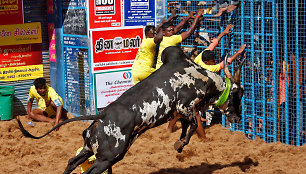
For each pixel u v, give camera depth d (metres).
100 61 9.36
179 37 8.72
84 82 9.80
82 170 6.39
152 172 7.06
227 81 6.70
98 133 5.62
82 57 9.74
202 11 8.72
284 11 7.90
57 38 10.41
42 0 10.64
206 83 6.39
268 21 8.36
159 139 8.72
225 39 8.90
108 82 9.51
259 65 8.48
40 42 10.74
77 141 8.69
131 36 9.64
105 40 9.35
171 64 6.22
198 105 6.50
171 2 9.64
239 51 8.09
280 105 8.33
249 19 8.56
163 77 6.08
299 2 8.06
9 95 10.05
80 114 10.08
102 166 5.69
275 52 8.14
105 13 9.31
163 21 9.32
